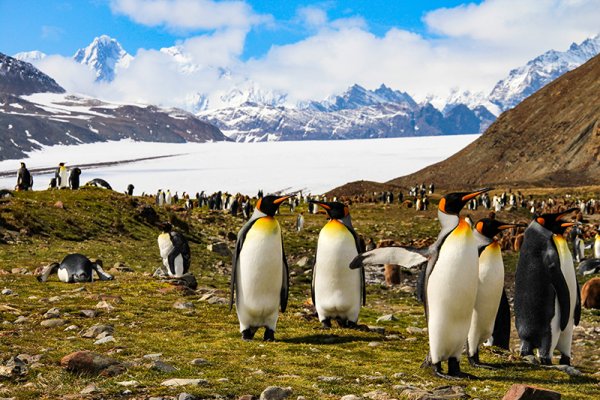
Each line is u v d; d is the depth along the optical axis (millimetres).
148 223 34906
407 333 13781
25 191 36906
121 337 10891
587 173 146000
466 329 9227
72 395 7207
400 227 49688
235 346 10719
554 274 10953
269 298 11352
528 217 67125
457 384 8766
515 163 171500
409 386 8180
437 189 138625
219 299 15398
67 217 30969
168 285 17281
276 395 7387
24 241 26453
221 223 45469
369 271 30031
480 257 10469
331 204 13000
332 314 13062
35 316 12547
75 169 43375
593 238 44188
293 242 37719
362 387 8156
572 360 13492
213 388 7738
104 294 15406
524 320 11234
